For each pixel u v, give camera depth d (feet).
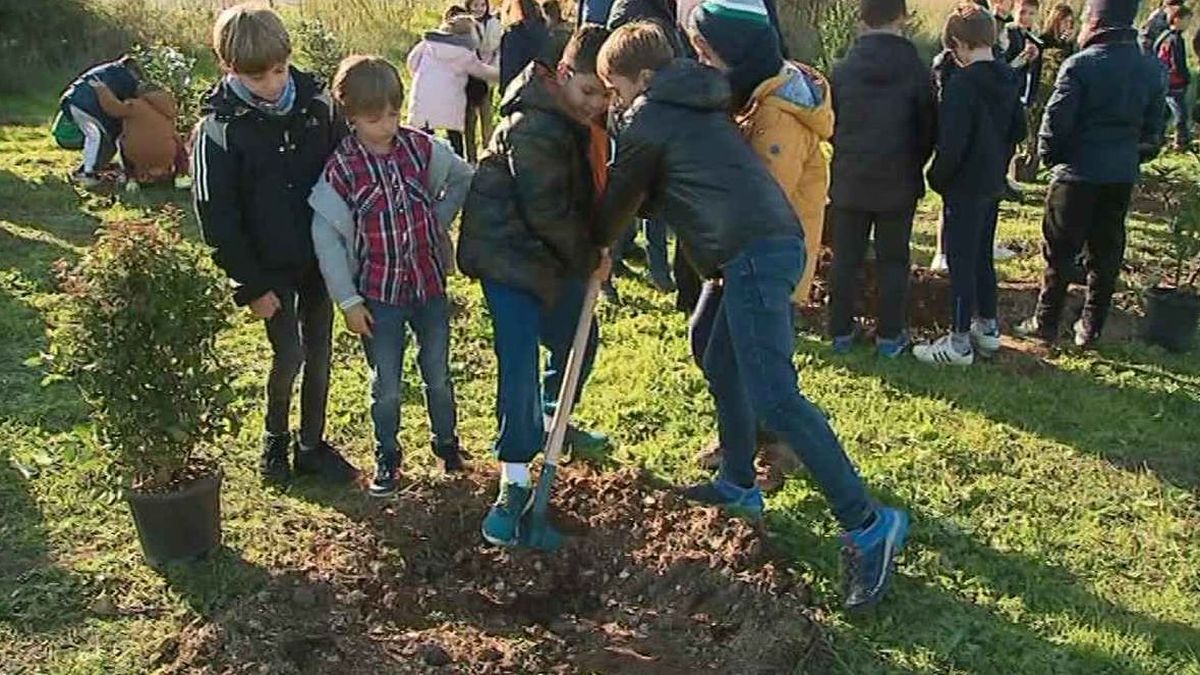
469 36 32.19
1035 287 24.67
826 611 13.39
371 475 15.97
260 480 15.74
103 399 12.89
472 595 13.69
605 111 13.43
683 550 14.21
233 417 13.61
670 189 12.77
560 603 13.73
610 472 16.16
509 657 12.41
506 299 13.73
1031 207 31.53
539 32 25.11
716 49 14.51
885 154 19.26
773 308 12.61
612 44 12.81
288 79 13.65
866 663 12.57
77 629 12.77
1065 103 19.72
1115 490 16.31
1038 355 21.07
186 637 12.55
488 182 13.51
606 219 13.20
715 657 12.52
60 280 13.61
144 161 30.76
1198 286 23.26
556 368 16.17
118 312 12.60
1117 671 12.53
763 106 14.89
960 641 12.93
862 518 13.10
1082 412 18.71
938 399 19.07
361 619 13.01
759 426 16.11
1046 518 15.49
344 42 52.85
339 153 13.88
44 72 47.44
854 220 19.89
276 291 14.19
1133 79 19.60
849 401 18.84
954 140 18.94
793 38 49.06
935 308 22.63
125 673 12.12
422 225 14.26
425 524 14.73
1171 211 25.82
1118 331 22.29
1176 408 19.02
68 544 14.28
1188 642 12.99
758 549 14.08
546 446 14.76
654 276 23.73
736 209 12.54
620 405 18.33
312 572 13.66
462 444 17.03
